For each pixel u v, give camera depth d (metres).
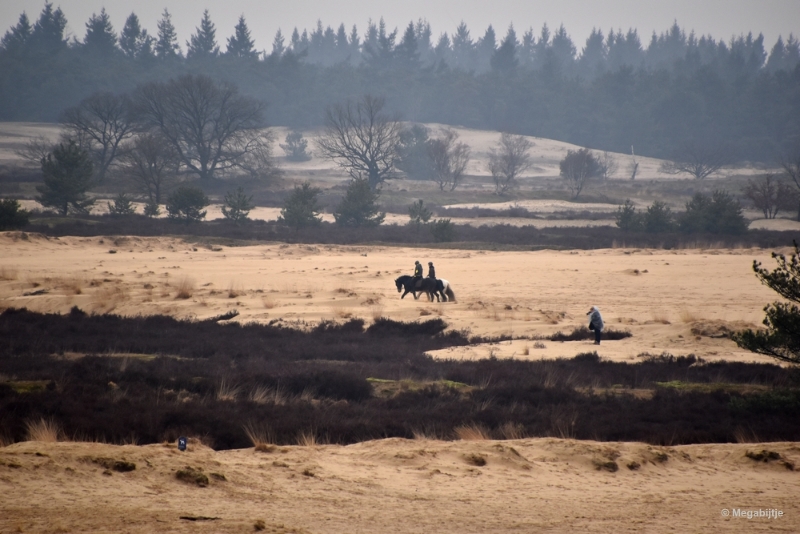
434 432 11.45
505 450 8.75
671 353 21.72
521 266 44.28
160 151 111.44
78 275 38.97
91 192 110.00
